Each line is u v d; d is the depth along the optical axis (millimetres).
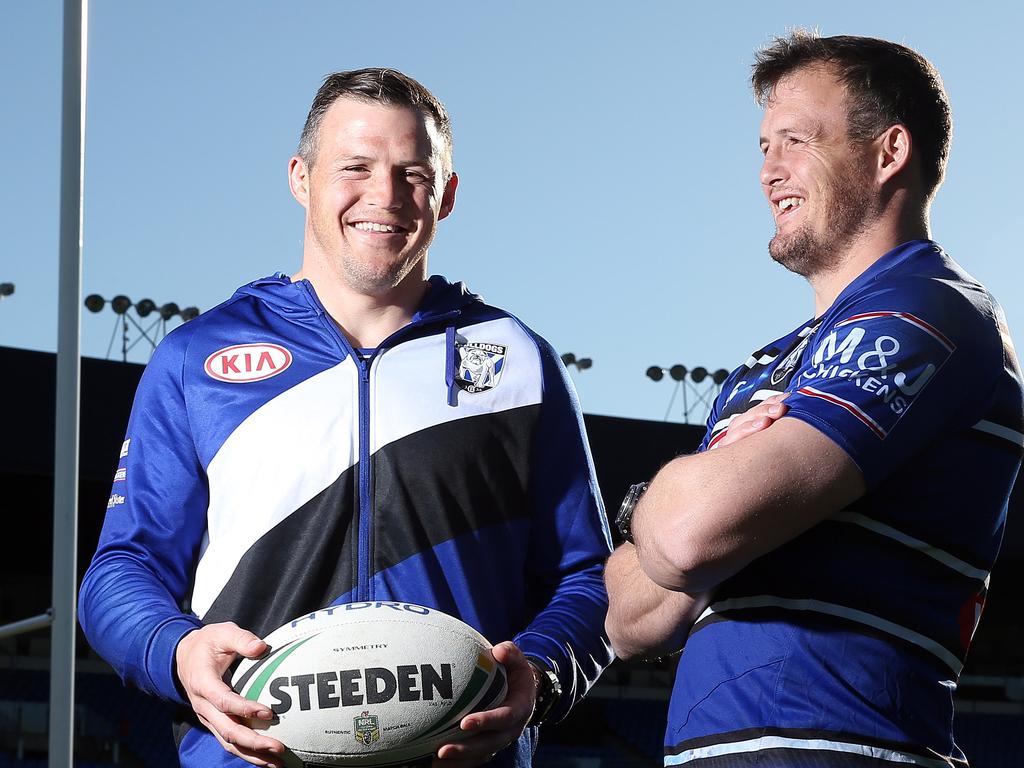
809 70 2605
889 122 2539
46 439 17875
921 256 2467
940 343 2268
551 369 3381
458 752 2648
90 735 21703
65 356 6992
